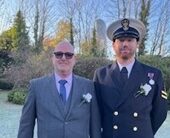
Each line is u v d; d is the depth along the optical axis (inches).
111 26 133.0
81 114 124.3
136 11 1172.5
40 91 126.5
